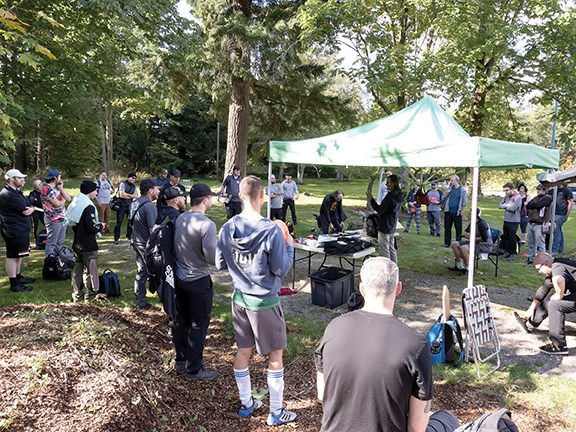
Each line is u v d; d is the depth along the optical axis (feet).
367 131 19.84
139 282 16.80
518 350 15.24
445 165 15.40
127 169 115.55
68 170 97.86
